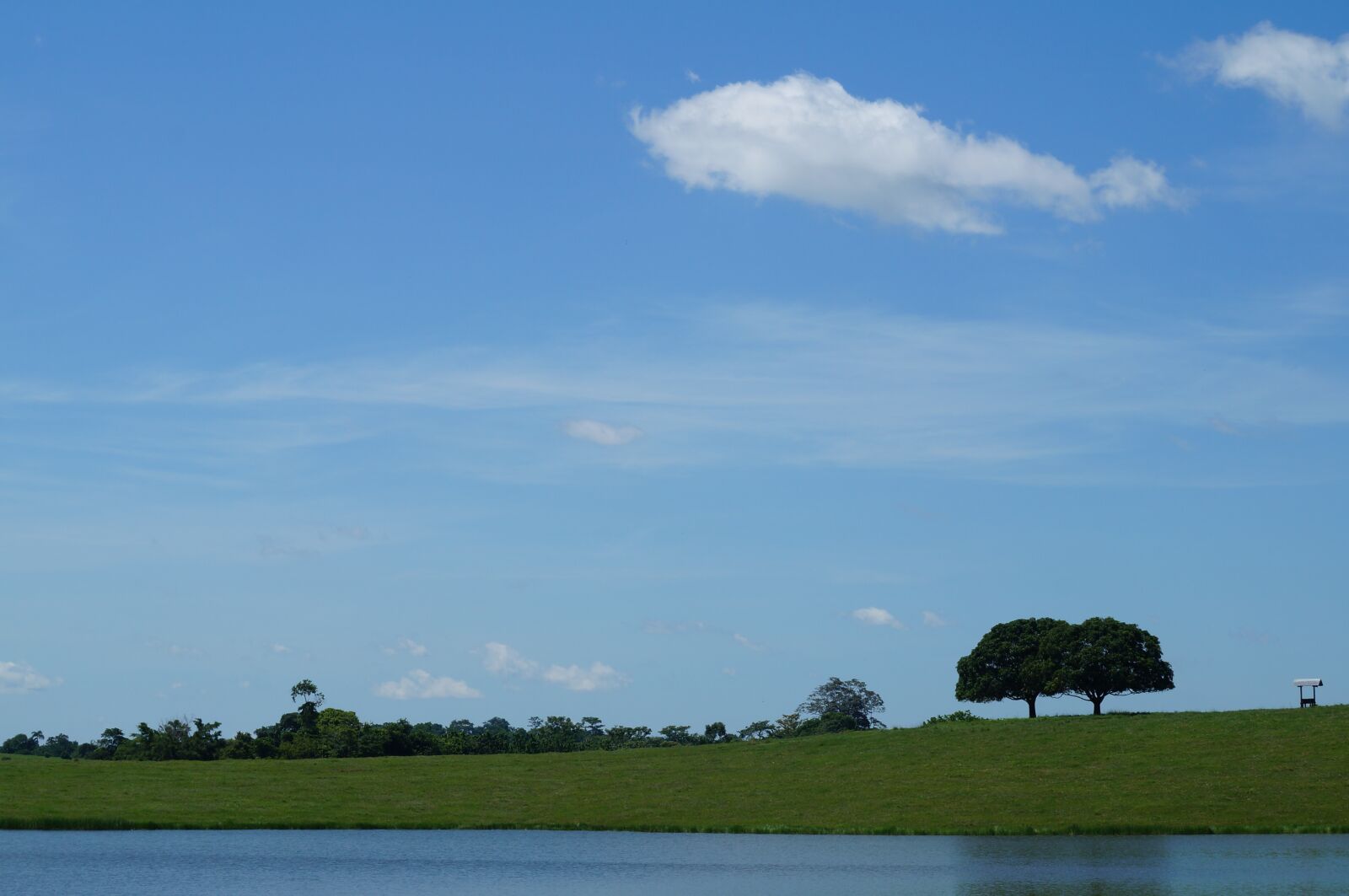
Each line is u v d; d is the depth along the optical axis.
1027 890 38.69
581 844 57.25
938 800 68.81
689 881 43.06
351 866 47.88
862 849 53.50
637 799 74.19
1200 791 66.38
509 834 62.56
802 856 50.62
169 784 79.38
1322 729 79.56
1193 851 49.59
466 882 43.38
